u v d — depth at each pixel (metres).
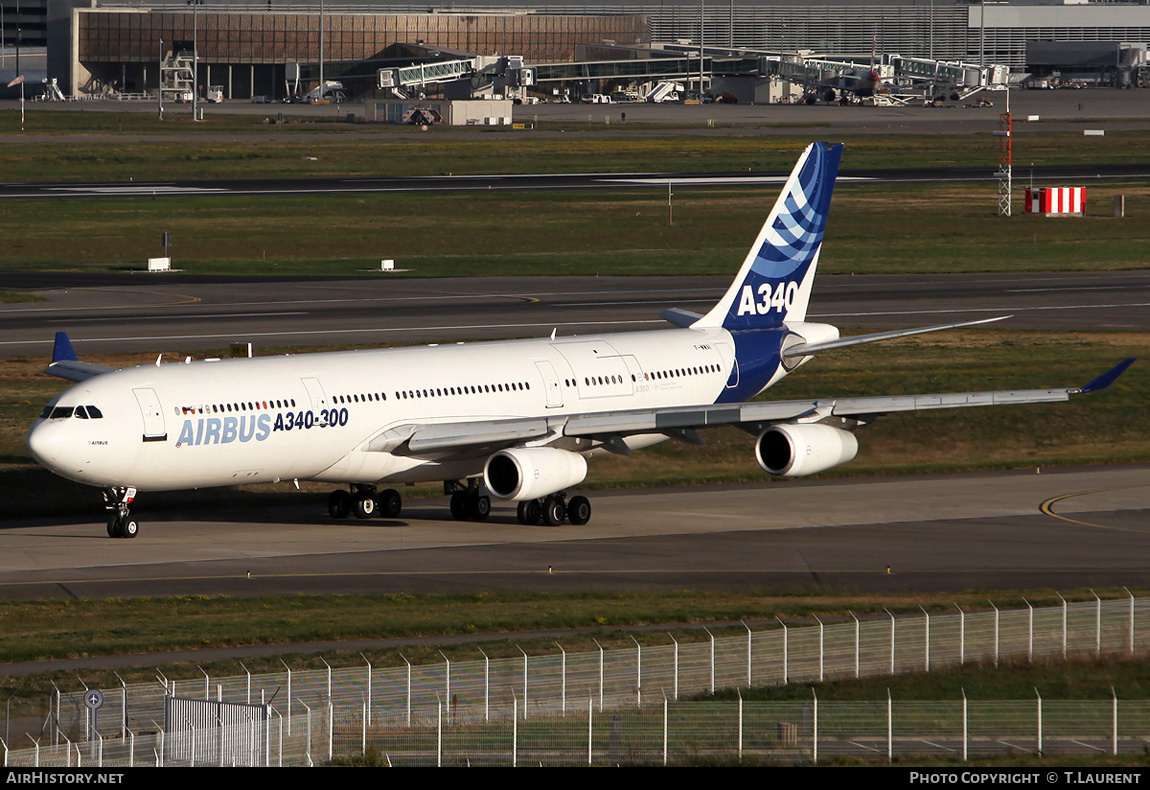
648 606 167.75
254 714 117.94
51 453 189.00
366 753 116.00
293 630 153.62
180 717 119.06
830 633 151.25
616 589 180.12
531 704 127.06
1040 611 160.50
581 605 168.12
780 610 166.50
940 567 194.88
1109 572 191.62
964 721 123.06
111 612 164.50
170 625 156.50
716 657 142.50
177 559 194.62
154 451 194.38
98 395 193.75
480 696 128.88
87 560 193.00
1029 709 130.75
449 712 124.88
